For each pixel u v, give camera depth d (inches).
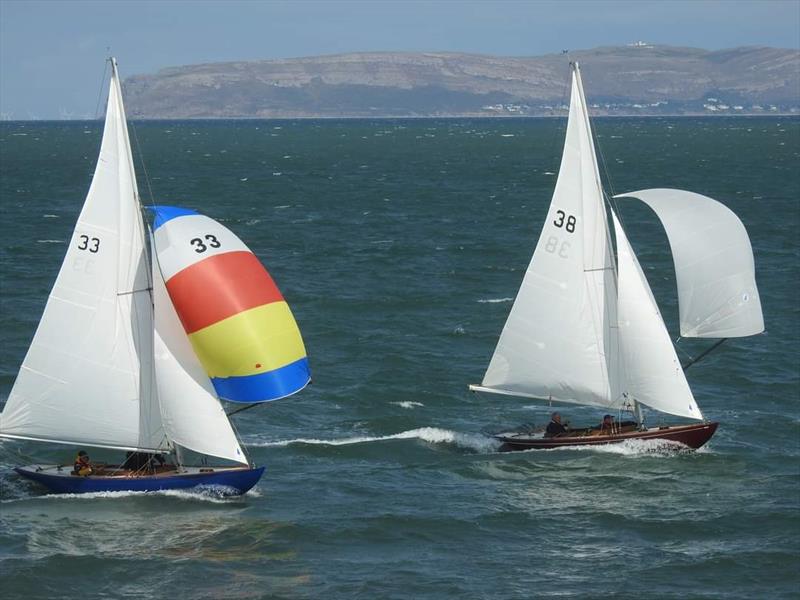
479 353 6274.6
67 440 4045.3
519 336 4719.5
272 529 3784.5
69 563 3513.8
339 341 6456.7
